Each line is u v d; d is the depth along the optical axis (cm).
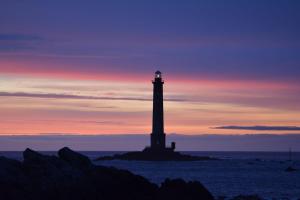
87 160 11750
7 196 9725
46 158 10944
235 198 14938
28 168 10606
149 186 11794
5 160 10562
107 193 11131
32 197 9988
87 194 10650
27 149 11069
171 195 11712
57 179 10500
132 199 11394
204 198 12000
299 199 18138
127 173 11669
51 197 10206
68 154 11631
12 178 10050
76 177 10762
